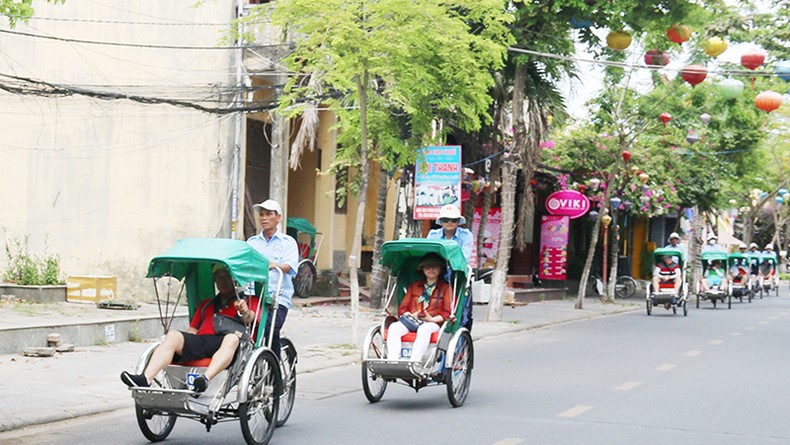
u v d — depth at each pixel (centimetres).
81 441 932
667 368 1555
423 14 1644
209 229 2420
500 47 1745
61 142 2461
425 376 1127
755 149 3909
